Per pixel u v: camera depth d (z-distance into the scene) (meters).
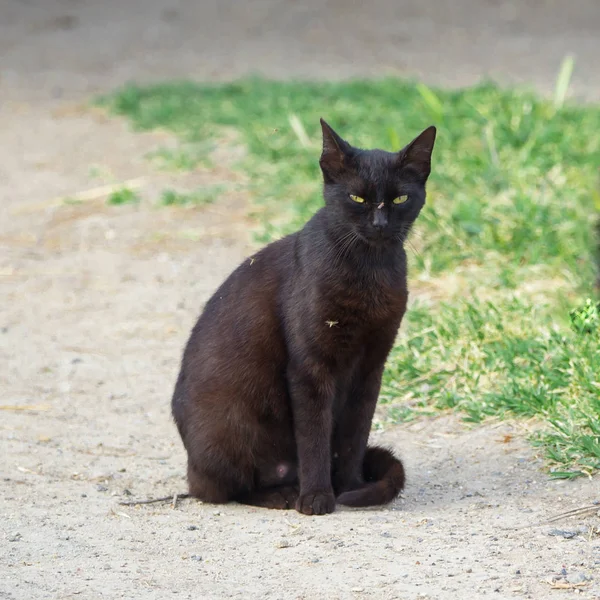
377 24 44.66
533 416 13.59
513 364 14.73
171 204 24.30
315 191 23.62
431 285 18.48
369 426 12.41
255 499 12.39
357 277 11.47
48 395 15.95
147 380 16.52
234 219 23.36
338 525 11.16
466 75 36.75
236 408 12.11
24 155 29.19
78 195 25.47
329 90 31.92
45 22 46.34
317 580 9.48
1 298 19.98
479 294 17.77
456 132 25.52
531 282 17.94
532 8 45.78
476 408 14.01
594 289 17.11
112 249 22.25
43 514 11.55
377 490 11.75
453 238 19.61
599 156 22.81
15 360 17.27
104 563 10.04
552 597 8.91
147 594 9.23
